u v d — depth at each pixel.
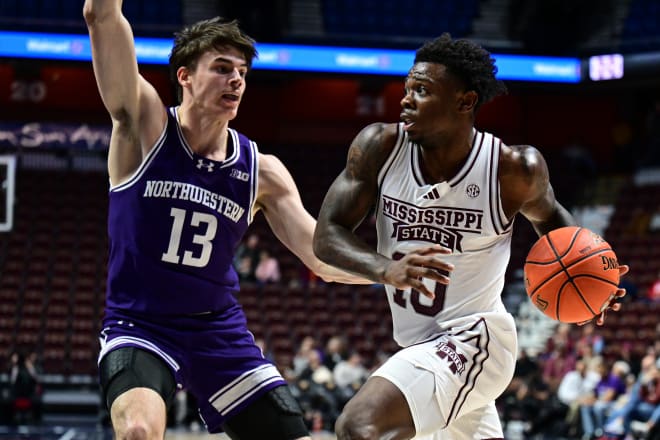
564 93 19.00
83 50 13.91
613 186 17.42
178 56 3.18
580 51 15.01
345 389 10.76
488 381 3.21
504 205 3.18
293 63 14.34
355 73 14.45
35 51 13.79
